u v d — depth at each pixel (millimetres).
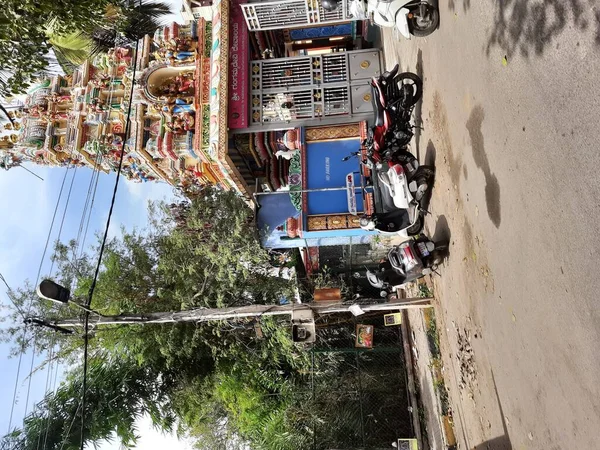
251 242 12414
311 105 10438
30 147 11523
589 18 2926
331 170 10391
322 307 8391
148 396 15047
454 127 6184
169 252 14711
